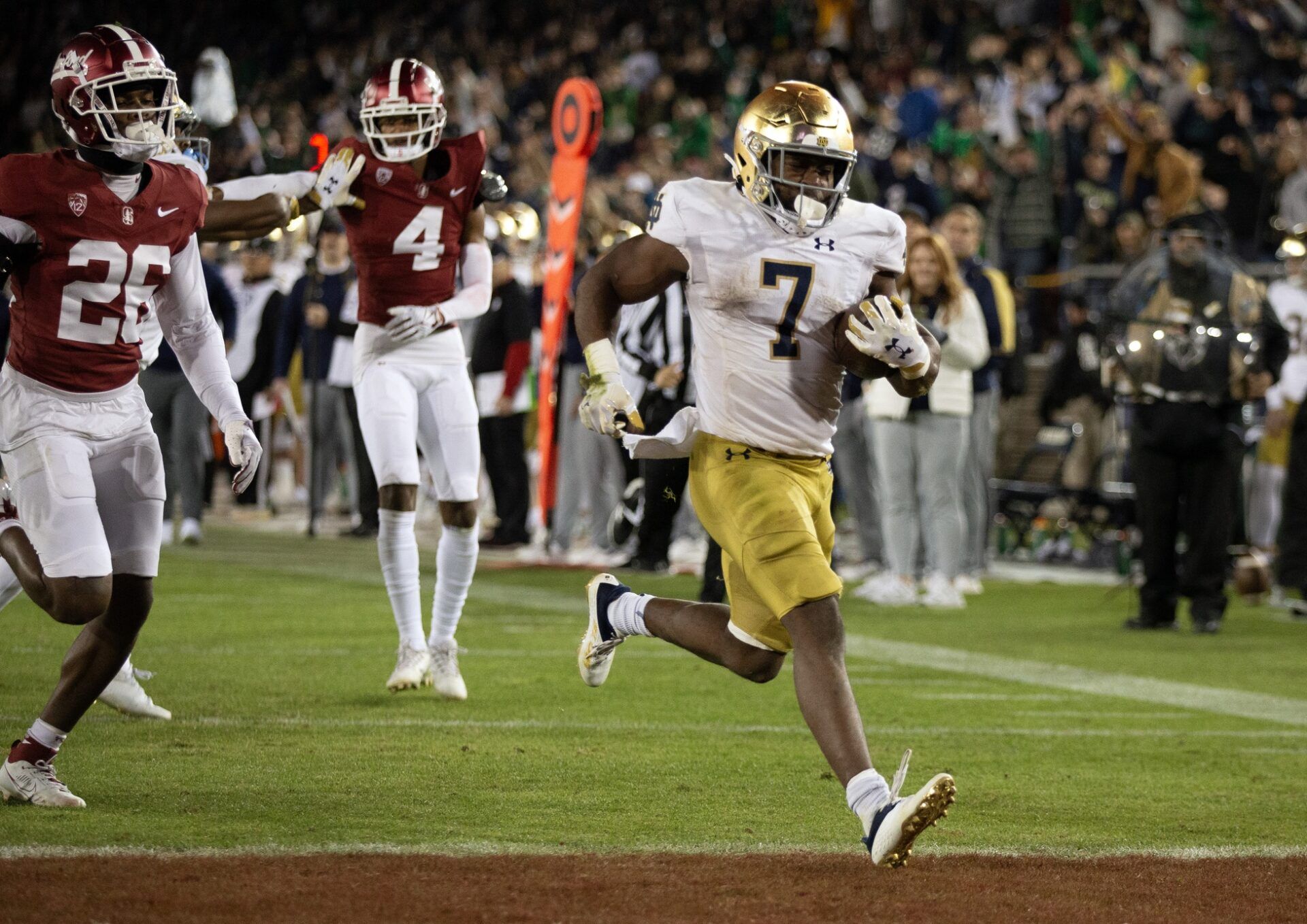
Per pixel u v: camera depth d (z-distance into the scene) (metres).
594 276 15.95
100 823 15.27
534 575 42.00
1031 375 62.59
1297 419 38.09
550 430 41.38
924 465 37.56
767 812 16.88
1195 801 18.30
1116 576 46.78
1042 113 73.94
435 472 23.56
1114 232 61.81
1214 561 34.88
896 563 38.00
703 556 45.88
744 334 15.68
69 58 15.21
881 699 24.83
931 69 82.25
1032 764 20.16
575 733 20.89
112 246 15.60
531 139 67.25
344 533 52.00
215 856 14.09
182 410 46.16
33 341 15.63
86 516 15.47
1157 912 13.45
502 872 13.88
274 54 90.56
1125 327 34.66
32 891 12.75
